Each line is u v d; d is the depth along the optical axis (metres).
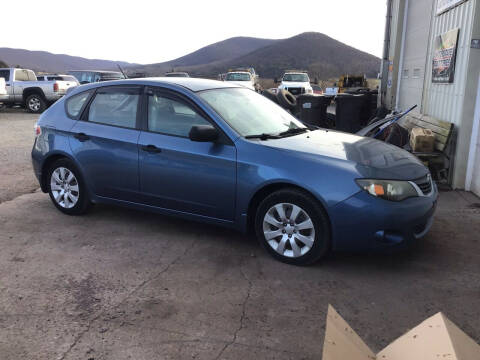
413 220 3.74
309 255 3.91
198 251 4.36
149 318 3.18
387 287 3.63
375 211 3.64
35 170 5.52
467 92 6.23
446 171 6.82
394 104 12.06
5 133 12.51
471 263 4.06
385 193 3.68
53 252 4.34
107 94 5.02
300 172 3.84
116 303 3.38
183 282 3.72
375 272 3.89
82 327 3.07
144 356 2.76
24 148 10.05
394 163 4.05
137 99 4.79
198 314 3.23
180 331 3.02
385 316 3.21
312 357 2.75
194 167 4.30
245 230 4.21
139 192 4.72
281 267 3.98
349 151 4.16
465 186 6.48
